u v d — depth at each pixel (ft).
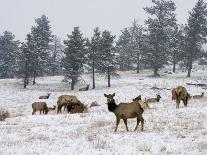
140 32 465.88
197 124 89.10
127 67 507.30
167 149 65.05
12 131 90.53
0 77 502.79
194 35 379.76
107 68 340.59
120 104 83.25
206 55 390.01
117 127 86.69
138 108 82.53
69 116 121.70
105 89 318.45
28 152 63.00
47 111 154.92
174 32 426.92
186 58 384.47
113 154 61.21
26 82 386.11
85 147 67.41
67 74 346.74
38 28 408.26
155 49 388.37
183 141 70.90
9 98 297.33
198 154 60.54
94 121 105.50
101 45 342.44
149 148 65.46
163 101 174.91
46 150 64.75
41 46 394.11
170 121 95.86
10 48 501.56
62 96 146.41
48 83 388.98
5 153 62.28
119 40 495.00
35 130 91.66
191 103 141.28
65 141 73.61
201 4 382.01
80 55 348.79
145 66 510.58
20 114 164.76
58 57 526.98
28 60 370.32
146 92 284.82
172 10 401.70
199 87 299.99
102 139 74.54
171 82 336.29
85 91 319.88
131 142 71.51
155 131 82.23
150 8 399.24
